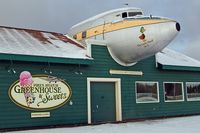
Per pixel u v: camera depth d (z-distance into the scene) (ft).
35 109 59.11
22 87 58.03
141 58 70.38
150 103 76.23
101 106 68.33
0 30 70.59
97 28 74.49
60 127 60.44
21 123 57.31
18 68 57.88
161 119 74.79
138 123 66.18
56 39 74.64
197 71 88.17
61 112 62.03
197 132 51.13
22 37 69.31
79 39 80.07
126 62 72.28
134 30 66.33
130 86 72.95
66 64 63.52
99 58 68.54
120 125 62.59
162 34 64.44
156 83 78.07
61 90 62.44
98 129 56.44
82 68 65.67
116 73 70.90
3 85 56.13
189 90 85.76
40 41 69.62
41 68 60.44
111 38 69.72
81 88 65.05
